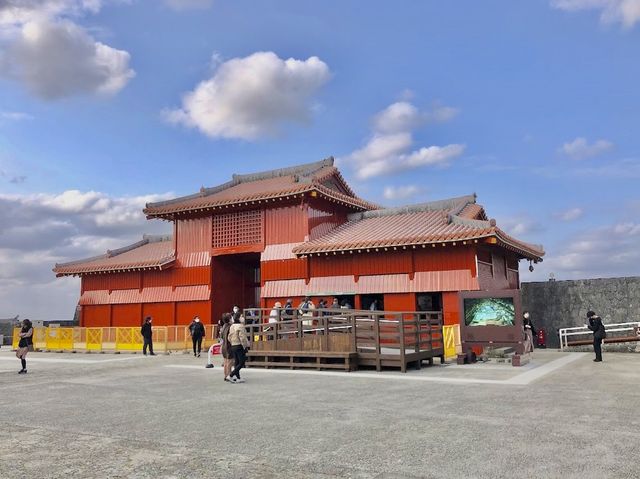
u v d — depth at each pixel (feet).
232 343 48.70
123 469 21.34
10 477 20.45
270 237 97.81
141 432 27.86
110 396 41.09
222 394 40.93
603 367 58.95
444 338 68.80
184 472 20.83
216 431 27.71
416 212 101.35
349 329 61.62
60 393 43.29
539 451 22.84
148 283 110.73
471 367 60.08
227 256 105.60
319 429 27.73
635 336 88.74
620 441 24.38
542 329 101.40
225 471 20.88
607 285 97.60
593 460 21.42
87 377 54.85
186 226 108.17
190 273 105.60
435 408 33.22
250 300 113.39
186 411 33.71
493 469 20.48
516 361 60.80
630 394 38.29
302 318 61.98
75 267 116.88
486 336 63.87
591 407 32.96
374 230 93.15
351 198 104.78
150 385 47.37
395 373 54.34
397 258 84.43
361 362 58.18
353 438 25.68
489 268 87.10
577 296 99.66
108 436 27.09
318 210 98.12
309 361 60.70
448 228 82.23
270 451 23.63
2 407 36.73
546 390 40.55
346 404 35.29
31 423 30.89
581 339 98.22
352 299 91.20
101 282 116.88
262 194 94.79
